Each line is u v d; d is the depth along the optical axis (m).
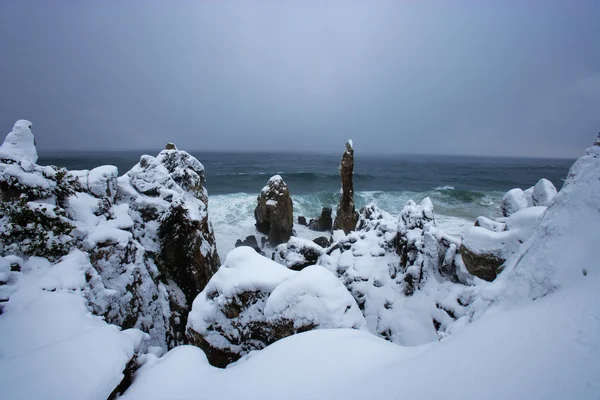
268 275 8.02
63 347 4.80
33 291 6.49
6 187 8.40
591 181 4.95
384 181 64.38
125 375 4.97
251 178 59.66
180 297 13.55
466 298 8.04
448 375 3.27
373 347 5.12
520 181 67.56
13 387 3.98
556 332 3.14
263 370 4.87
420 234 10.65
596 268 3.96
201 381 4.77
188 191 17.86
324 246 23.55
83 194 11.26
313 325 6.86
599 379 2.30
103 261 9.44
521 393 2.54
